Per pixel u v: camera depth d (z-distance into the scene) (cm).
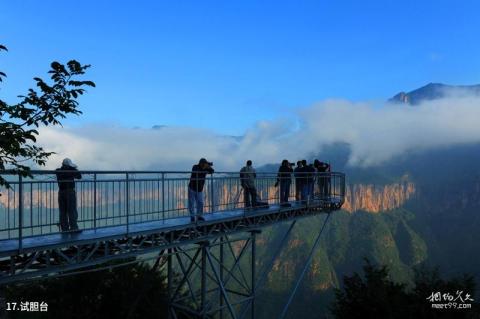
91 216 1027
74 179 977
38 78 552
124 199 1096
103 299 2009
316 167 2403
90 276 1988
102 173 1025
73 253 1013
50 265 928
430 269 1634
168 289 1628
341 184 2545
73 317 1892
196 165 1421
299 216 2095
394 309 1411
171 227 1216
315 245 2381
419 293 1467
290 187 2122
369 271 1559
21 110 544
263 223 1777
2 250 819
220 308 1634
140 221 1134
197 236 1372
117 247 1080
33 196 909
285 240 2061
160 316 2009
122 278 2044
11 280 852
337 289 1558
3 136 520
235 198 1612
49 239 952
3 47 540
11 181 838
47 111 571
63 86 573
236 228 1595
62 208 996
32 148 596
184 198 1333
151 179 1186
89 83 580
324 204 2378
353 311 1463
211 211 1460
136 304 1902
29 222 900
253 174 1722
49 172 880
